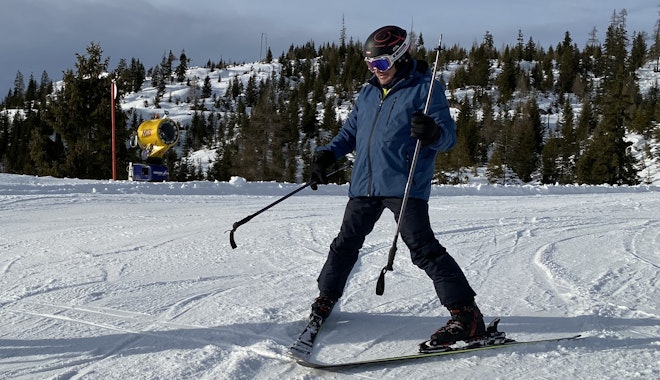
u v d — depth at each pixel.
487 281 4.17
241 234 6.06
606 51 89.38
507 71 80.62
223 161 34.75
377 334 3.03
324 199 10.45
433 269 2.87
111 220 7.18
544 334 3.05
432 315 3.34
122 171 23.69
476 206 9.48
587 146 47.22
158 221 7.09
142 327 3.04
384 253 5.06
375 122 2.93
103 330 3.00
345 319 3.26
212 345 2.79
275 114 32.72
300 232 6.21
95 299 3.55
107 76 23.67
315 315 3.02
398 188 2.87
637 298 3.74
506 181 50.25
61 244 5.49
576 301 3.65
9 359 2.61
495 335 2.86
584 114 62.94
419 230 2.86
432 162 2.91
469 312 2.82
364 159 2.97
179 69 109.81
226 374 2.45
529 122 52.91
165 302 3.50
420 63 2.93
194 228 6.50
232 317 3.21
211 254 5.00
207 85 99.12
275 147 32.47
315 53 121.12
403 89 2.87
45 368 2.51
